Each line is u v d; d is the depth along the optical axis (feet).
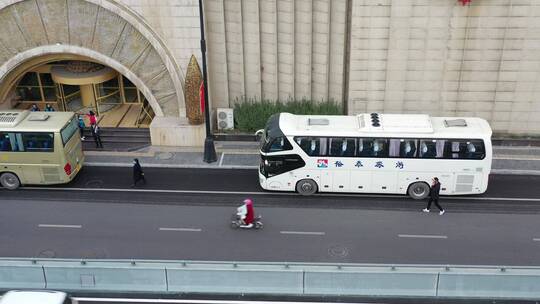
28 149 88.33
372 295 65.67
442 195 88.38
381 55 98.37
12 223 83.05
